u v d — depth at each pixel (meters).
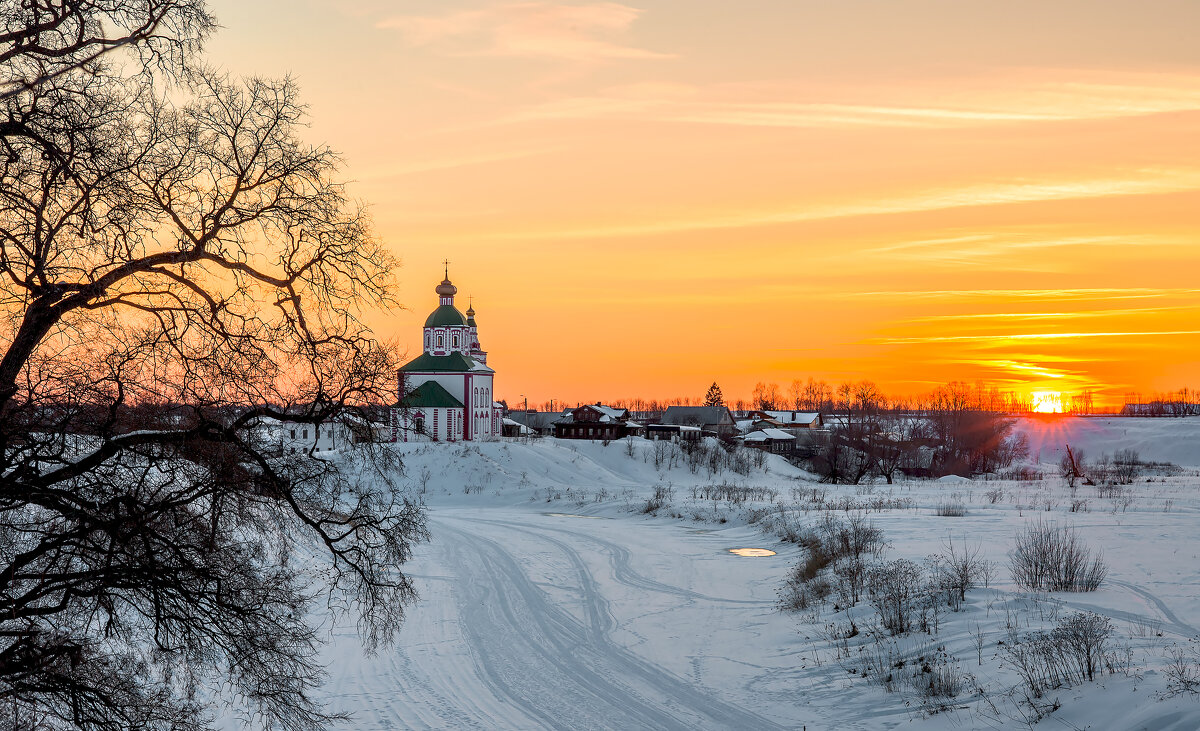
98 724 10.59
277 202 12.58
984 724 14.18
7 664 10.08
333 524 13.51
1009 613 19.55
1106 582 22.03
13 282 10.54
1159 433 179.12
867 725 15.50
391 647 22.23
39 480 10.30
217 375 11.55
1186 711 11.98
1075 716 13.30
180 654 12.09
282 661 12.62
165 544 11.05
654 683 19.05
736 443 125.56
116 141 11.39
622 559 37.25
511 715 17.00
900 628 20.31
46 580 10.87
